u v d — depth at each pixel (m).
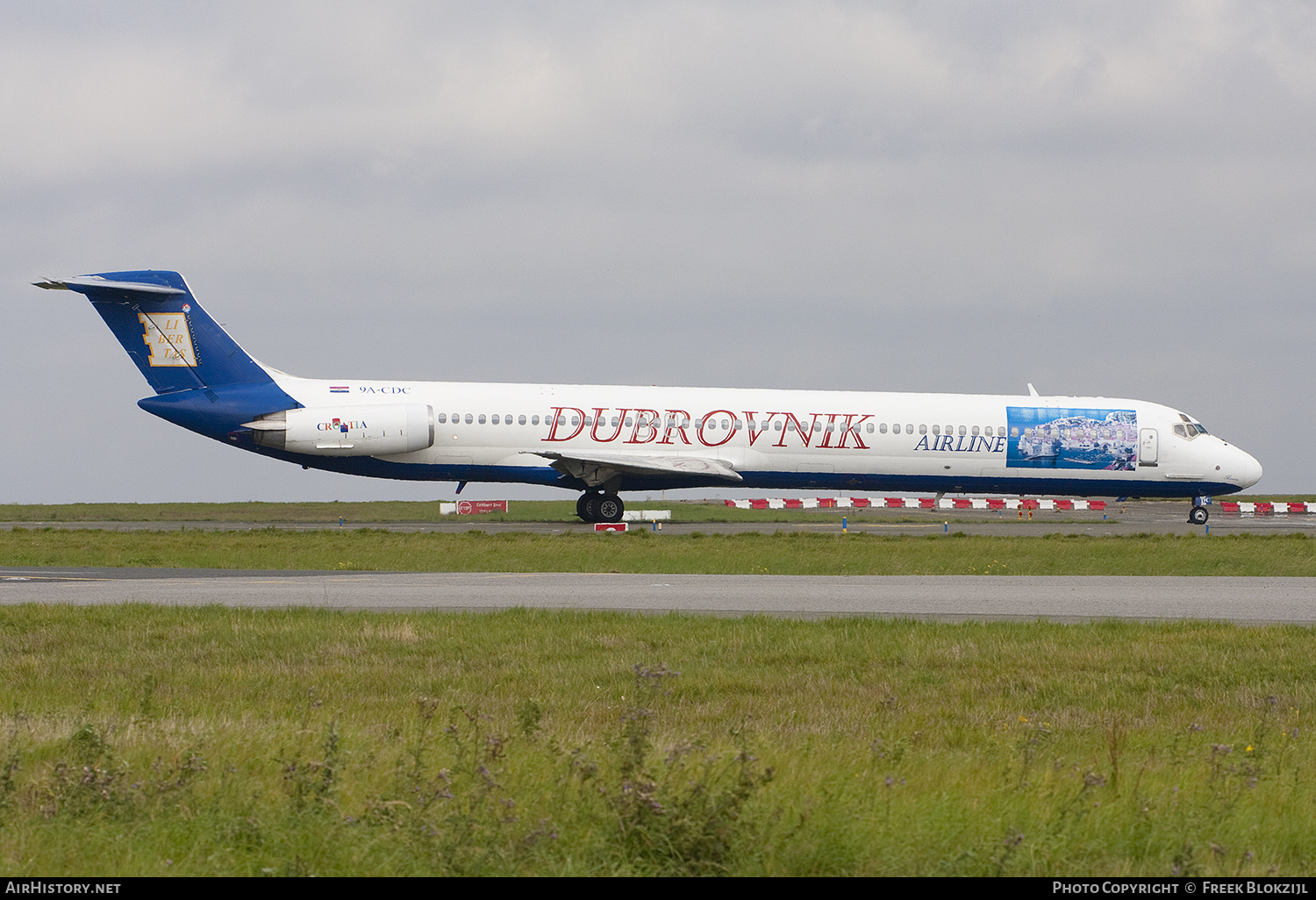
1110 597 86.50
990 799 32.28
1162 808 32.28
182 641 62.19
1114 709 50.00
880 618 73.62
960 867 27.72
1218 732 45.28
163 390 158.38
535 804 31.55
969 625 69.69
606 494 171.62
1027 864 27.89
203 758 34.97
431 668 56.56
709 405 168.12
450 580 95.94
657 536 143.12
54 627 65.31
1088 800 32.44
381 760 35.84
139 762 35.81
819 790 32.03
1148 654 61.12
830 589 90.38
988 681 55.19
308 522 184.12
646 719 37.66
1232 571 110.19
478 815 29.83
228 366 159.38
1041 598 85.75
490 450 164.00
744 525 185.00
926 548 128.75
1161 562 116.25
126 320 156.88
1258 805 33.16
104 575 99.19
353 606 77.44
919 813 30.62
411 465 164.25
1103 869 27.89
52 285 152.00
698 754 34.75
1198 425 180.38
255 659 58.47
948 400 174.25
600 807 30.61
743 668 57.53
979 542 137.00
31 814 30.64
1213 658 60.12
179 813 30.58
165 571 103.25
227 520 187.25
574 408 165.25
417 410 161.38
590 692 51.34
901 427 170.50
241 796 31.91
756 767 33.41
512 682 53.62
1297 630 68.25
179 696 49.56
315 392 161.12
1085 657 60.06
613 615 72.06
